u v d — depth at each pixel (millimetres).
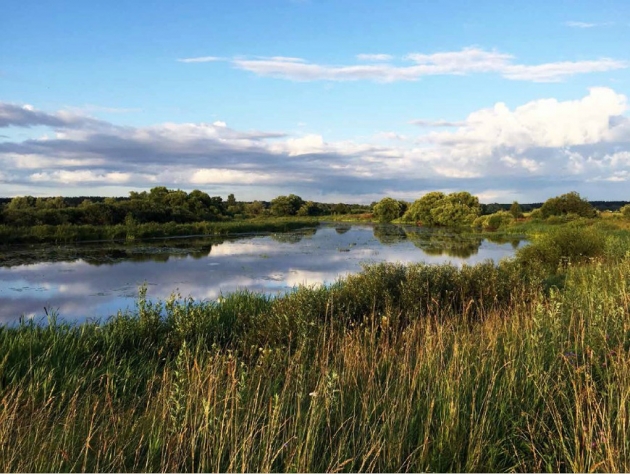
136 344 7602
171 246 30422
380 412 4305
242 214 77812
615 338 5438
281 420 4164
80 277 17766
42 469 3459
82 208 39875
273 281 17328
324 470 3496
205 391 4422
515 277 10727
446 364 4996
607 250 16906
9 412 4309
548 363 4926
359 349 5617
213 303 10336
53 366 5953
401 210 85875
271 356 5941
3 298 14031
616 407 3873
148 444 3994
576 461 3266
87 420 4391
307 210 94812
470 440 3604
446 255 26625
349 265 21797
